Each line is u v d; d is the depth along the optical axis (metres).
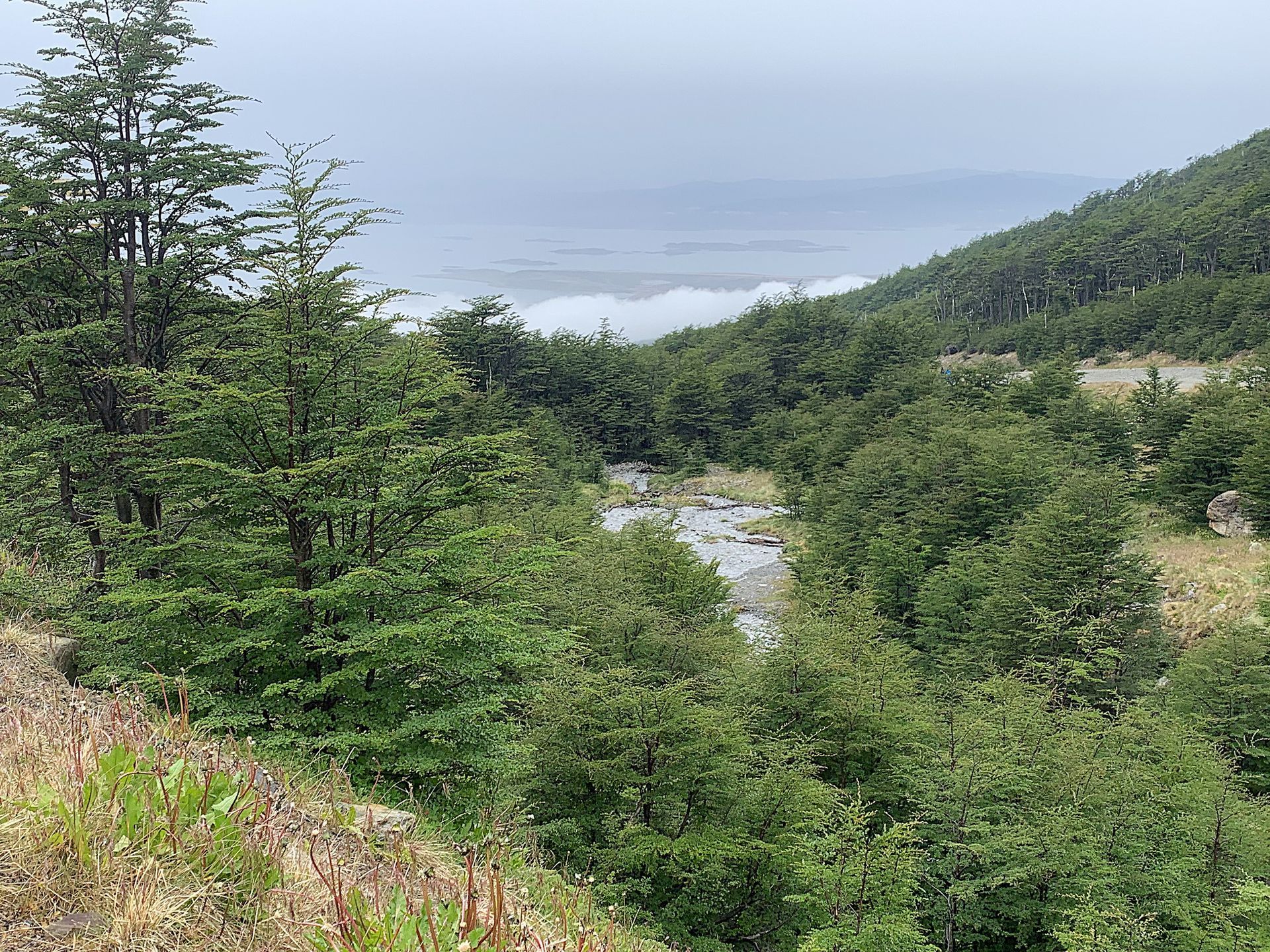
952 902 12.02
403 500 11.22
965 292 124.19
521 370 70.94
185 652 10.16
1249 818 12.16
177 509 11.60
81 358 15.43
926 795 12.84
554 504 39.97
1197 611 26.66
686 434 75.56
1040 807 12.88
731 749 12.49
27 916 3.18
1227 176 128.88
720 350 97.12
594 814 12.25
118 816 3.69
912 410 52.00
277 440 11.15
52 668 8.96
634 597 18.08
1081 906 10.76
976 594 25.58
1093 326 84.81
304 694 9.41
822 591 26.22
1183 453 35.34
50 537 15.87
